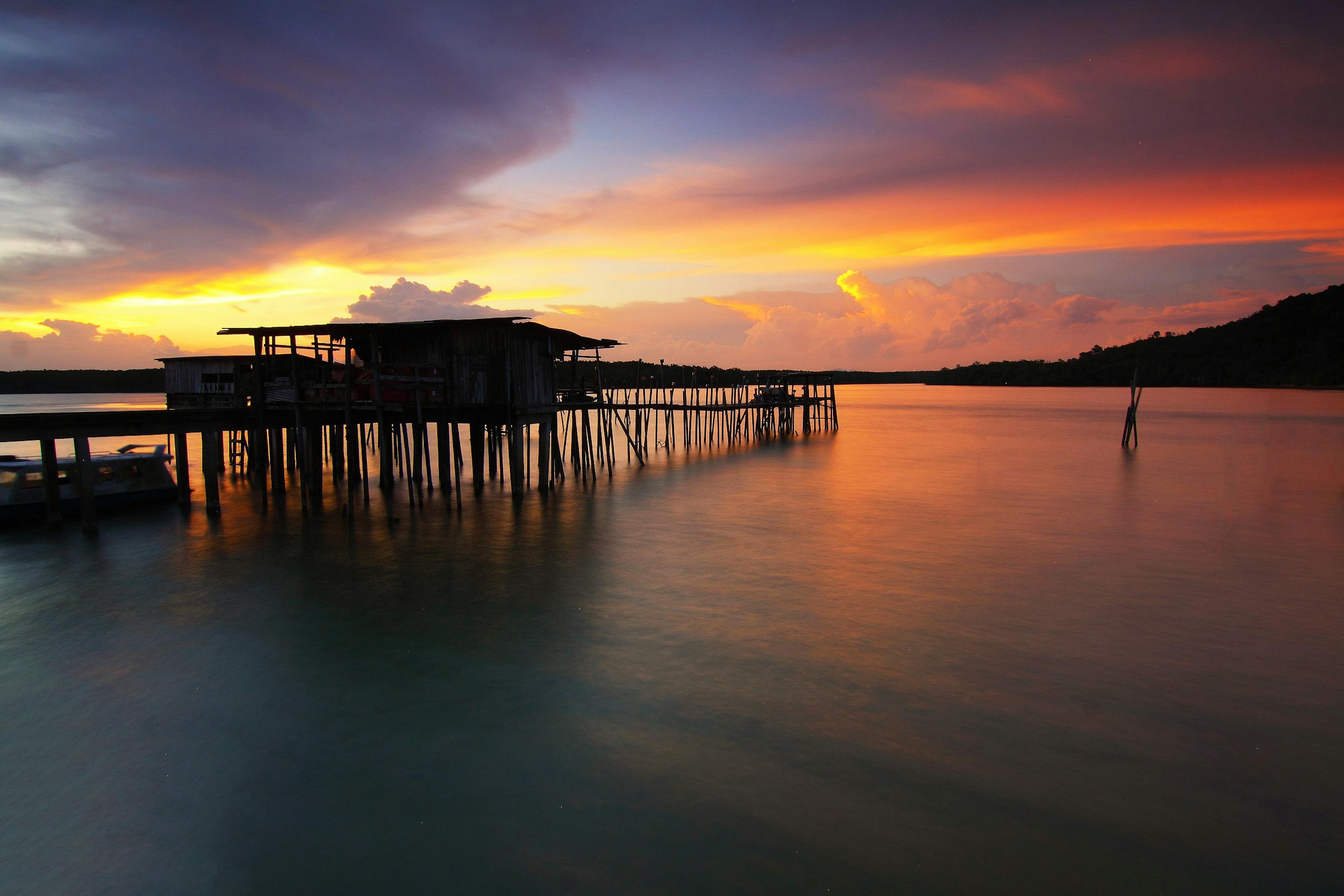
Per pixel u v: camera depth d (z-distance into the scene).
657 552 17.06
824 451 42.44
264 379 23.06
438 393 23.05
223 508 22.20
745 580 14.75
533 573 15.21
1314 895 5.93
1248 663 10.54
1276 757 7.98
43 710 9.16
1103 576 15.12
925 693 9.48
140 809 7.13
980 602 13.34
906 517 21.70
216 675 10.16
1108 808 7.04
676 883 6.03
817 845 6.48
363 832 6.75
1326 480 29.56
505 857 6.38
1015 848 6.45
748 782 7.45
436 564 15.87
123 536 18.36
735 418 52.53
